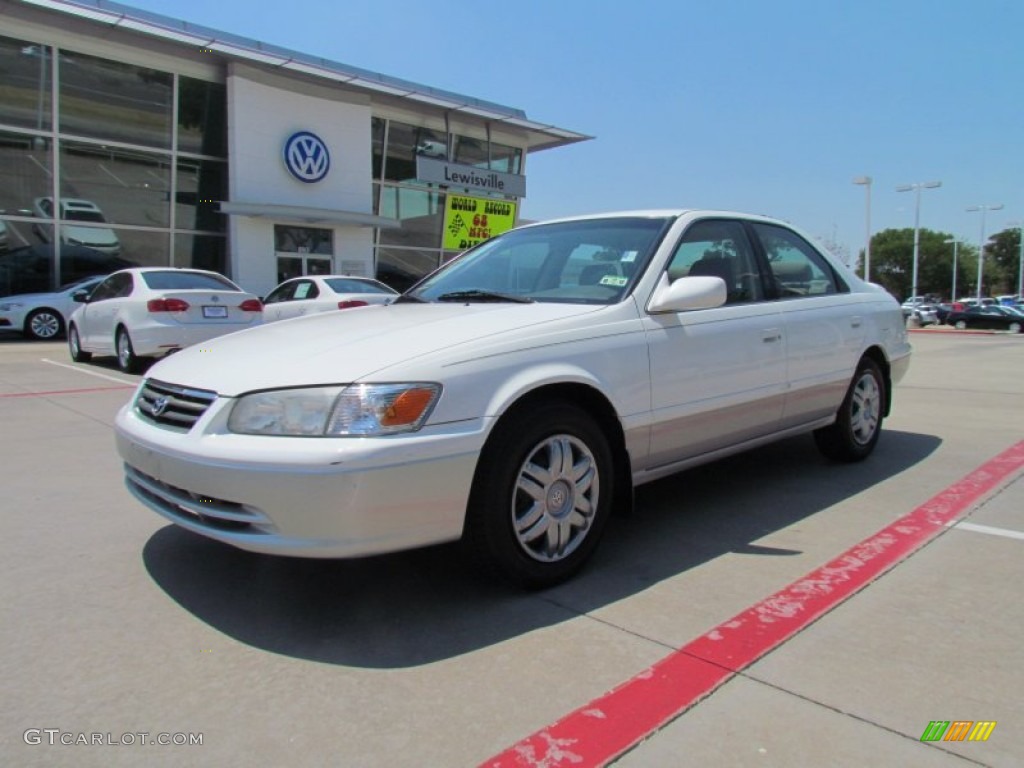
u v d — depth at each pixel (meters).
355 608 2.94
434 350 2.81
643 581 3.18
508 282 4.06
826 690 2.33
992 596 3.00
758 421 4.11
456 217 25.42
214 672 2.46
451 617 2.86
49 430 6.26
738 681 2.38
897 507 4.16
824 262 4.98
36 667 2.49
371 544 2.59
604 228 4.11
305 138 20.53
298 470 2.52
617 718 2.20
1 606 2.95
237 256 19.64
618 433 3.36
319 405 2.61
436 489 2.67
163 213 19.28
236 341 3.38
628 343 3.36
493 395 2.82
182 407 2.92
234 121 19.31
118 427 3.25
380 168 23.53
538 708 2.25
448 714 2.23
